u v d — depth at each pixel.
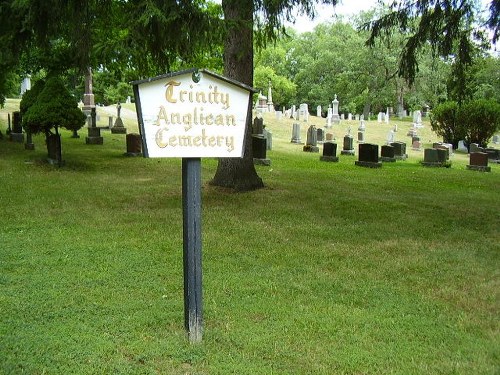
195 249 3.73
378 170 16.25
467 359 3.64
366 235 7.32
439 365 3.54
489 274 5.66
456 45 11.97
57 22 8.55
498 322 4.31
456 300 4.84
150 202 9.17
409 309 4.58
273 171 14.49
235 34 9.92
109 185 10.88
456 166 19.34
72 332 3.88
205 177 12.59
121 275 5.24
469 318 4.39
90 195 9.64
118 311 4.31
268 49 61.50
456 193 11.98
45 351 3.55
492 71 34.78
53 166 13.04
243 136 3.76
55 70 15.63
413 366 3.52
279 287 5.04
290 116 41.09
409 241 7.04
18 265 5.43
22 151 15.47
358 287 5.12
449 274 5.62
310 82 62.75
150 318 4.18
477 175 16.28
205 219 8.00
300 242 6.80
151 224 7.46
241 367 3.44
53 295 4.61
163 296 4.71
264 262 5.87
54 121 12.78
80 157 15.38
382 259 6.13
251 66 10.30
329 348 3.75
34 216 7.74
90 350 3.60
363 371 3.45
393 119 57.50
